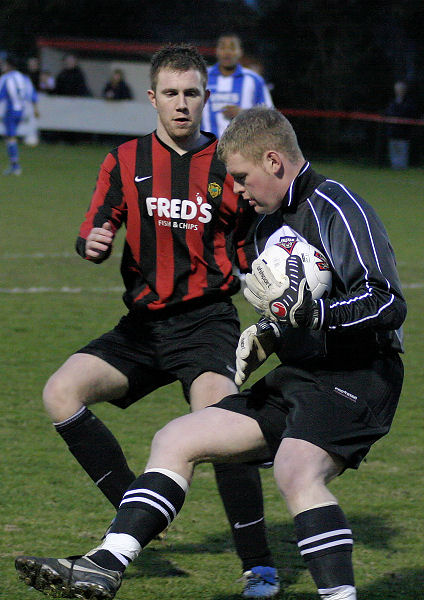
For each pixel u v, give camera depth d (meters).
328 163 62.69
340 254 6.86
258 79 24.39
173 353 8.57
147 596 8.09
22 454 11.88
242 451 7.09
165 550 9.17
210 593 8.19
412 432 13.26
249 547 8.23
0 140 66.69
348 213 6.93
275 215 7.58
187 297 8.67
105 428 8.39
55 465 11.54
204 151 8.66
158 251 8.71
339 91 68.88
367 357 7.00
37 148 62.50
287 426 6.86
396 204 42.22
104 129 64.31
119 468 8.40
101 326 18.88
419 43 69.38
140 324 8.77
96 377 8.38
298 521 6.41
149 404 14.47
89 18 75.25
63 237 29.81
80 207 36.94
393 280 6.69
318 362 7.03
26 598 7.96
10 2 72.19
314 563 6.33
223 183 8.55
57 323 19.02
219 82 24.38
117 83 63.84
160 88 8.54
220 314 8.76
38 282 23.12
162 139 8.76
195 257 8.67
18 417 13.40
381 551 9.20
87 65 69.12
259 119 7.12
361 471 11.65
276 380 7.20
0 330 18.34
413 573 8.70
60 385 8.25
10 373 15.57
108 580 6.43
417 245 30.61
